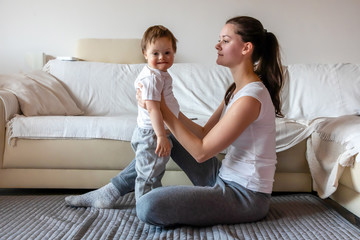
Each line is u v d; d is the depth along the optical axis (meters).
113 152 1.93
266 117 1.40
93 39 3.13
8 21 3.23
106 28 3.27
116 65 2.78
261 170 1.42
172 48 1.51
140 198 1.41
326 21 3.25
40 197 1.91
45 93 2.30
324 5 3.24
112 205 1.67
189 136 1.37
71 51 3.27
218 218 1.40
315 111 2.53
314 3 3.25
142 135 1.51
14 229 1.40
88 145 1.92
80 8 3.25
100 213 1.61
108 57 3.11
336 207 1.91
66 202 1.71
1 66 3.25
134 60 3.13
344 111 2.49
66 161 1.93
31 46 3.25
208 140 1.35
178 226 1.42
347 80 2.60
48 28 3.25
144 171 1.52
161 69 1.49
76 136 1.91
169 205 1.35
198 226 1.43
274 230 1.39
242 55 1.44
